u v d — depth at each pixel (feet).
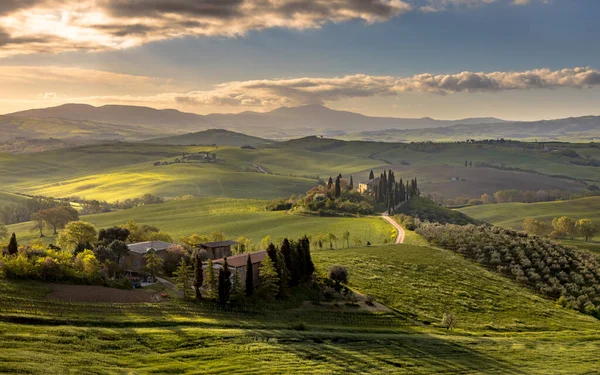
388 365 219.00
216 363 191.21
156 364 182.09
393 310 325.21
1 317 201.77
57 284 265.54
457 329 307.37
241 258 339.57
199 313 259.39
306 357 213.25
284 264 326.85
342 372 200.44
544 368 239.30
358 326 286.87
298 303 312.09
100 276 291.79
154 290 292.20
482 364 237.66
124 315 233.55
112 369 169.48
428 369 220.84
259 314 279.08
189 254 381.19
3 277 254.27
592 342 301.02
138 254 351.46
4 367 150.41
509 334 308.40
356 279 383.65
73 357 172.55
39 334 188.65
